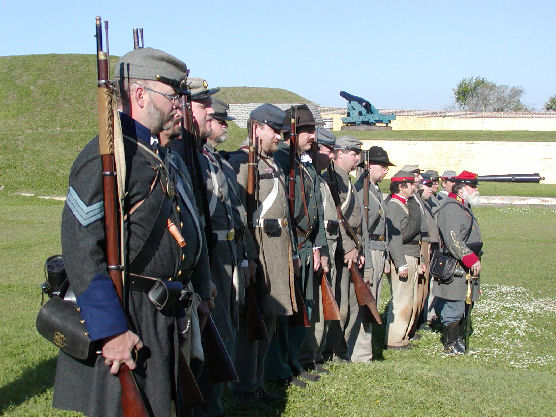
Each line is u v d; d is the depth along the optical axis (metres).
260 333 5.00
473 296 7.76
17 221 19.14
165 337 2.98
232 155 5.41
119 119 2.86
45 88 36.22
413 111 55.69
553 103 91.75
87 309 2.72
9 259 12.67
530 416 5.05
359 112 47.25
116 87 3.10
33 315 8.14
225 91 47.72
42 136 31.47
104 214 2.80
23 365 6.03
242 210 4.94
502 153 41.34
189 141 4.38
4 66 38.16
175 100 3.20
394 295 7.97
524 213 26.30
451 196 7.93
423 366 6.72
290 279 5.33
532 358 7.61
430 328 9.32
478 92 93.44
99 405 2.82
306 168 6.07
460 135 45.66
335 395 5.45
